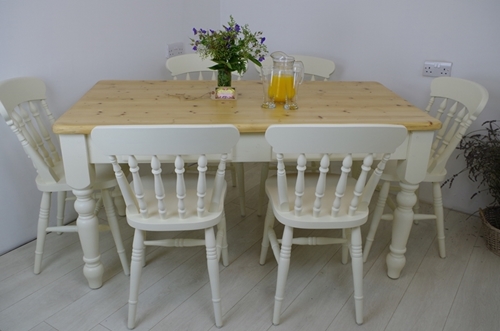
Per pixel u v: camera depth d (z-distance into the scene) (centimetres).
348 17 264
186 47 294
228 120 161
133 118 161
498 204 240
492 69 228
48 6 205
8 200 208
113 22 239
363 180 148
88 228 171
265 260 207
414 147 165
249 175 302
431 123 160
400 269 194
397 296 185
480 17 224
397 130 135
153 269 201
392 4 247
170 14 274
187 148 135
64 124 152
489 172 214
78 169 158
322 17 273
